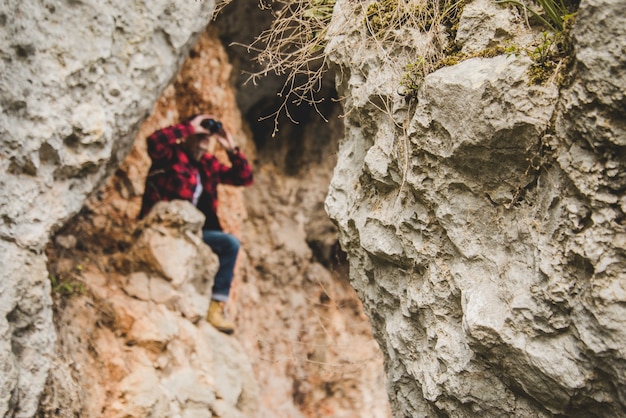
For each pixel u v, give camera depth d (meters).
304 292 7.25
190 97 6.33
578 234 2.02
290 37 2.98
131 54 4.33
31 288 3.91
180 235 5.26
